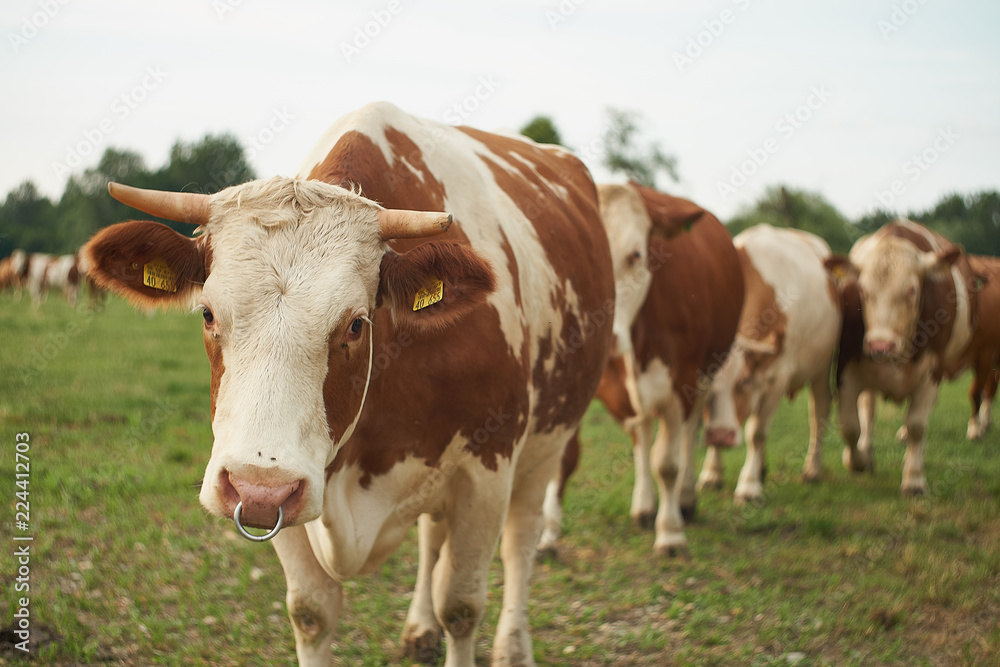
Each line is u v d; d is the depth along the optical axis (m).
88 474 6.05
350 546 2.98
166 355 12.32
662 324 5.70
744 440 9.80
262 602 4.44
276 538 3.08
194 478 6.25
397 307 2.65
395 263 2.62
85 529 5.12
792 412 12.02
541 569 5.32
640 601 4.83
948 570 5.16
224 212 2.53
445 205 3.34
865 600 4.83
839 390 8.03
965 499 6.93
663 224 5.70
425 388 3.02
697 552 5.70
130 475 6.13
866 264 7.39
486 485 3.28
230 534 5.30
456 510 3.33
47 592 4.23
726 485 7.65
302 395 2.34
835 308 7.96
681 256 5.97
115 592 4.37
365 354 2.60
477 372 3.12
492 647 4.29
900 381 7.51
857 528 6.20
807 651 4.24
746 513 6.64
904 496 7.21
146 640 3.91
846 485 7.65
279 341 2.33
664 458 5.70
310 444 2.34
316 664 3.13
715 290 6.23
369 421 2.96
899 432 10.07
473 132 4.31
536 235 3.86
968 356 9.83
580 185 4.87
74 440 7.07
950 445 9.57
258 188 2.56
